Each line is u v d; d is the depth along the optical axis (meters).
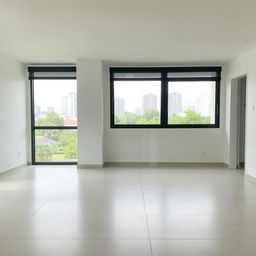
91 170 6.96
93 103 7.11
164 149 7.68
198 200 4.51
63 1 3.39
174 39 5.08
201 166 7.56
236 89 7.09
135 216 3.79
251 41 5.20
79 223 3.55
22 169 7.12
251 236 3.17
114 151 7.70
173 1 3.39
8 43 5.34
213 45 5.50
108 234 3.23
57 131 7.76
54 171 6.85
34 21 4.10
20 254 2.78
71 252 2.82
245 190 5.11
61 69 7.58
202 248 2.89
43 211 4.00
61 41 5.21
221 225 3.49
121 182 5.72
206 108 7.66
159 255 2.75
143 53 6.23
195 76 7.59
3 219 3.70
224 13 3.79
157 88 7.66
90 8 3.61
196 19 4.02
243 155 7.65
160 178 6.09
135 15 3.86
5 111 6.42
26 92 7.62
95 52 6.14
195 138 7.65
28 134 7.70
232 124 7.15
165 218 3.72
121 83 7.67
